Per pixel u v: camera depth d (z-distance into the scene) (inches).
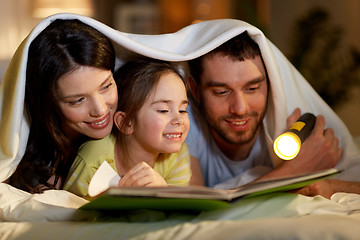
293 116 48.6
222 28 45.6
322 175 32.4
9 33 138.7
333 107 102.1
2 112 40.6
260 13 149.3
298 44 103.8
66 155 43.4
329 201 35.2
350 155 50.1
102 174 38.0
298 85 50.9
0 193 37.7
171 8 179.8
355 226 27.6
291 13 127.6
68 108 38.7
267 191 32.0
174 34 46.9
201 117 52.6
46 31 38.6
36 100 40.0
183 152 46.0
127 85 41.8
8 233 32.5
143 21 191.8
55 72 37.3
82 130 40.3
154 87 40.8
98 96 38.6
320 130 47.8
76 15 39.9
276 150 43.8
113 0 196.7
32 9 146.9
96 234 30.2
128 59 45.8
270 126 48.9
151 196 28.2
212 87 46.3
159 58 43.1
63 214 34.4
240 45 45.0
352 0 105.3
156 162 44.3
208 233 28.0
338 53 106.9
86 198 41.0
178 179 45.4
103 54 38.4
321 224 27.4
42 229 32.1
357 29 104.4
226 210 32.9
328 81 101.3
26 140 42.2
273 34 135.8
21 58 38.4
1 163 40.5
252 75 45.1
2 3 137.2
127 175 37.1
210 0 176.4
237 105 45.6
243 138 48.1
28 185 43.1
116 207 32.4
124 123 41.9
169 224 30.9
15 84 39.0
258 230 27.1
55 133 41.1
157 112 40.7
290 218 30.1
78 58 37.0
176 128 41.0
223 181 54.8
